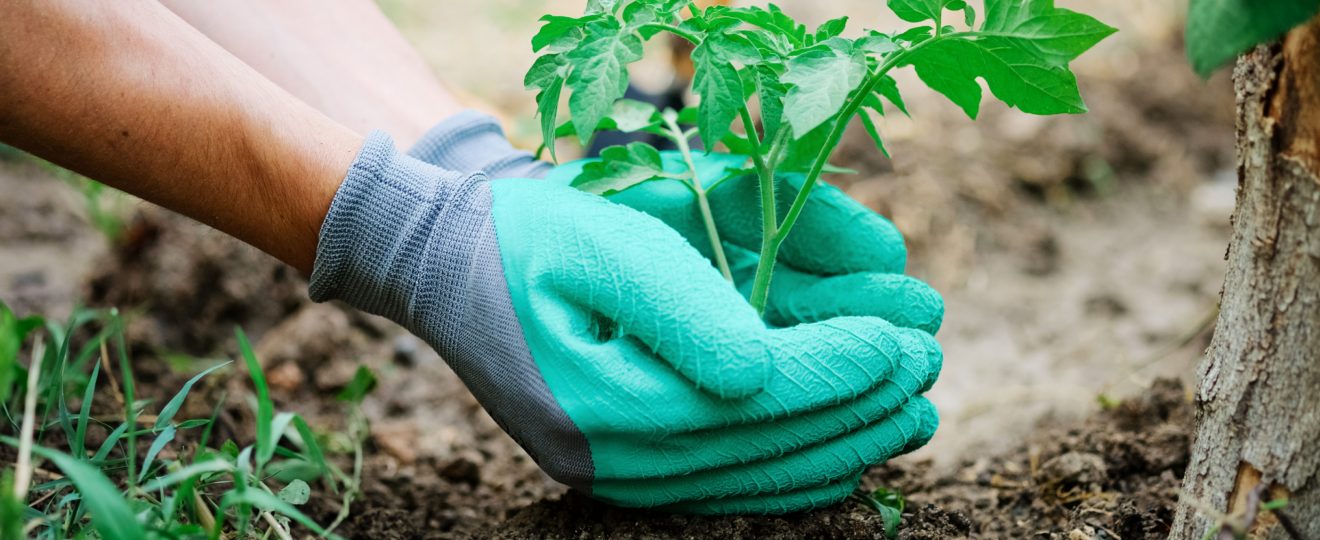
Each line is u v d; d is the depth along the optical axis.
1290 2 0.89
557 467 1.32
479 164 1.59
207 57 1.33
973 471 1.91
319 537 1.58
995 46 1.15
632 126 1.46
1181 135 3.51
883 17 4.07
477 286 1.29
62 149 1.28
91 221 2.86
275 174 1.32
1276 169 1.06
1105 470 1.66
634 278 1.23
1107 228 3.16
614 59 1.16
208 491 1.51
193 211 1.37
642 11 1.18
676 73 2.48
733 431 1.27
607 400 1.24
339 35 1.84
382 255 1.33
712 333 1.19
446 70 4.02
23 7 1.19
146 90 1.26
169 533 1.08
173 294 2.35
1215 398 1.17
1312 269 1.05
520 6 4.73
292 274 2.47
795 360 1.24
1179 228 3.15
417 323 1.35
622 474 1.29
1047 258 2.99
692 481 1.32
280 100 1.36
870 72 1.24
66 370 1.70
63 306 2.48
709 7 1.22
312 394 2.27
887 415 1.32
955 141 3.26
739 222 1.51
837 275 1.51
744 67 1.31
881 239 1.49
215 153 1.31
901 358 1.31
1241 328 1.13
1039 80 1.17
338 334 2.35
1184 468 1.64
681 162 1.53
